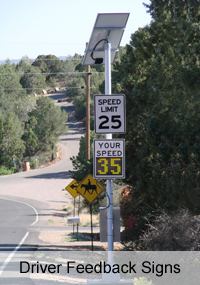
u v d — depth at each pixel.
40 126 138.50
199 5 18.73
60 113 141.38
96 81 193.50
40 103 196.38
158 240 16.66
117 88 23.62
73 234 40.00
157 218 18.67
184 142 17.34
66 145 158.88
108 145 14.16
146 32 21.84
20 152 128.62
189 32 17.95
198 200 16.44
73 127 198.25
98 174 14.11
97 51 15.96
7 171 121.50
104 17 14.32
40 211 63.56
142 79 23.02
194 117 16.50
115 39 15.31
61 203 74.81
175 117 16.98
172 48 19.09
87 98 47.44
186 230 15.35
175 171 17.95
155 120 18.38
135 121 23.38
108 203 14.38
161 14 20.39
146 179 21.16
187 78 16.36
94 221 50.34
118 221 14.34
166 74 18.91
